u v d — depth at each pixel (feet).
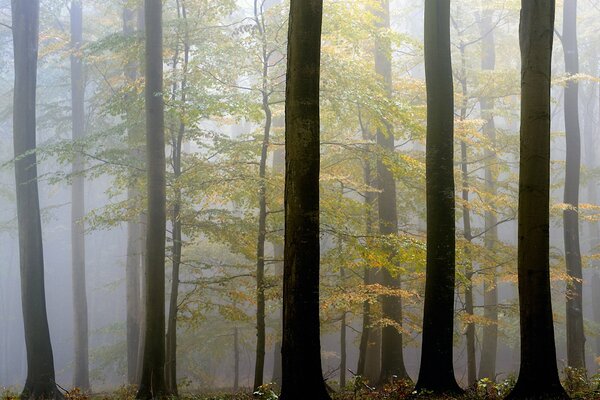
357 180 61.46
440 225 34.65
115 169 56.49
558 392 28.09
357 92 45.34
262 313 46.37
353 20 48.49
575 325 67.05
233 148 52.08
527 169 29.60
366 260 46.26
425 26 36.27
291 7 29.35
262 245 47.67
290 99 28.68
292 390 27.25
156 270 47.98
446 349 33.91
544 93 29.86
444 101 35.53
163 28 56.39
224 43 53.21
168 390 47.55
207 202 51.42
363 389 45.65
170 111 46.60
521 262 29.35
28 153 53.57
